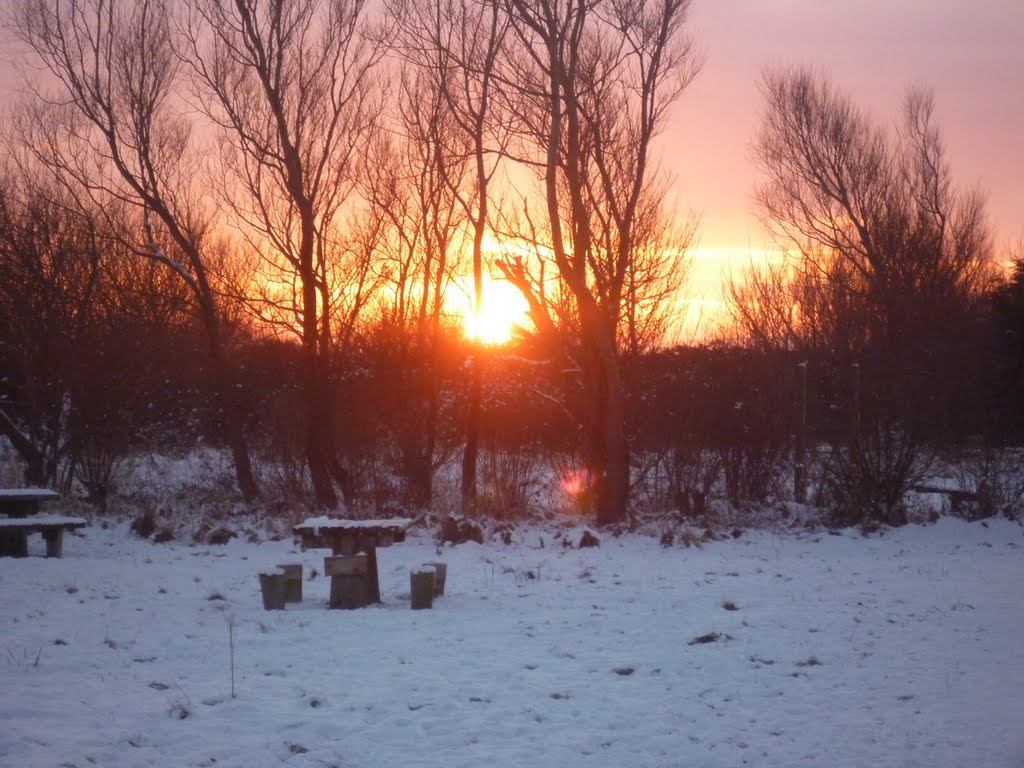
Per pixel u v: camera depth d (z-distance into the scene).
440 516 18.44
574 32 17.59
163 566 13.75
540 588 12.19
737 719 6.82
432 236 22.00
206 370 23.92
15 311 20.23
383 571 13.60
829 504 18.77
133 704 7.01
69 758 5.90
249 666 8.12
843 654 8.66
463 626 9.82
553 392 21.16
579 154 19.02
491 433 21.19
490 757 6.07
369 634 9.40
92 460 19.83
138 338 21.12
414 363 21.98
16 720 6.58
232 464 22.28
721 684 7.70
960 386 23.91
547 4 17.23
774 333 30.59
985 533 16.83
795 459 19.59
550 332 19.16
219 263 23.20
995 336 31.09
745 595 11.63
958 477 19.64
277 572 10.71
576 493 19.80
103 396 20.08
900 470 17.92
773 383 19.91
